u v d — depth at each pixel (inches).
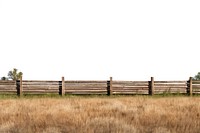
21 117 394.3
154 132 294.0
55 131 295.6
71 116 385.4
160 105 552.7
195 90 1009.5
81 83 957.2
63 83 943.0
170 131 300.2
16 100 729.6
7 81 932.0
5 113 439.5
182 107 512.7
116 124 316.8
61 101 664.4
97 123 327.0
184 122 344.8
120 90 971.9
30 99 777.6
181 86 1004.6
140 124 336.2
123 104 568.4
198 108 491.5
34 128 315.0
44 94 940.0
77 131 294.5
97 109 475.2
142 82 985.5
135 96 933.2
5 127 320.2
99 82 963.3
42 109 489.1
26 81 933.2
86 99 745.0
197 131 298.2
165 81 995.9
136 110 459.2
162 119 370.3
